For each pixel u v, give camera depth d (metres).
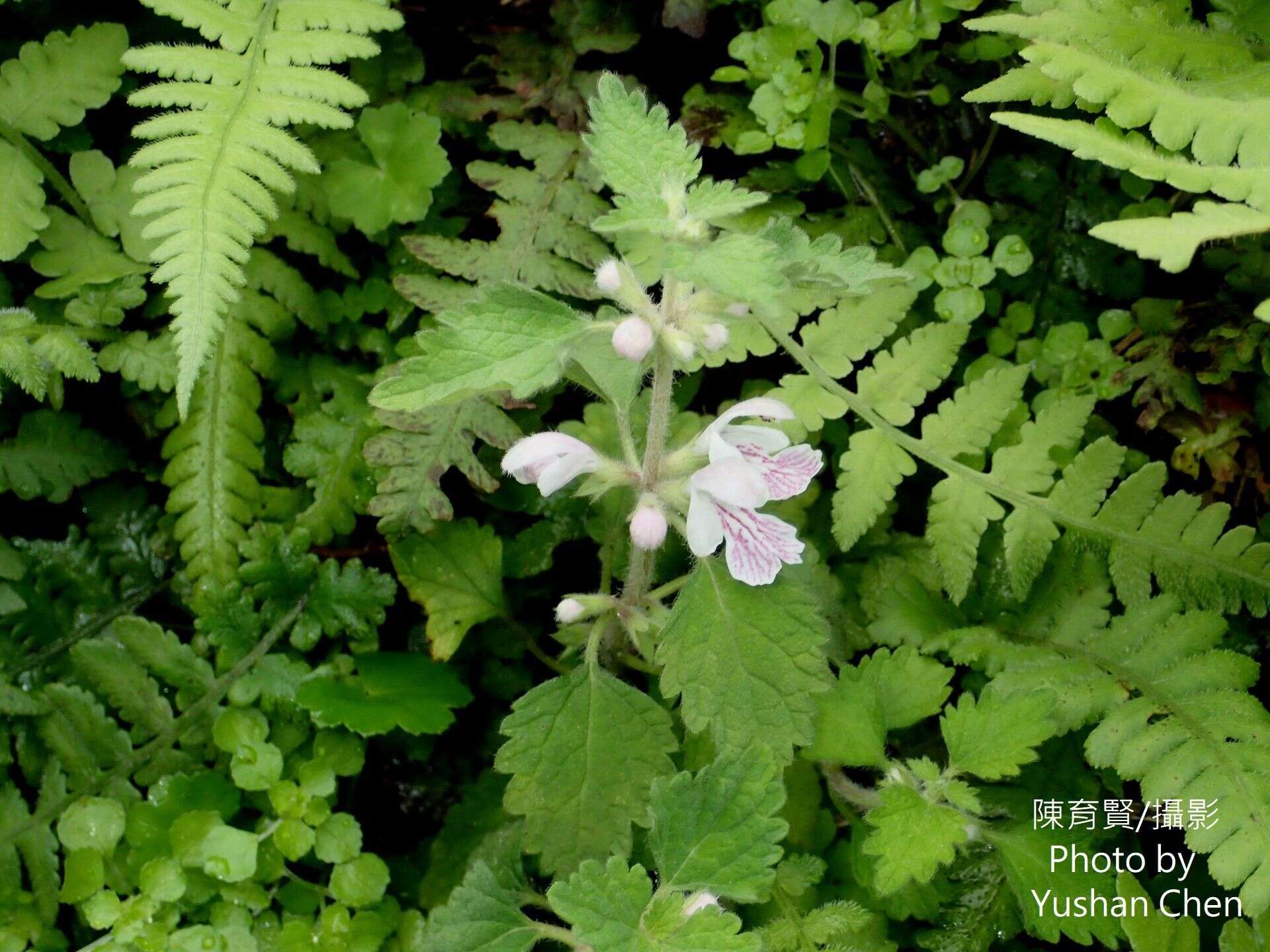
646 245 0.42
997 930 0.39
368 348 0.44
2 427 0.43
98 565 0.44
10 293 0.43
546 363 0.34
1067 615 0.40
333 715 0.40
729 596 0.37
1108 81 0.37
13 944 0.40
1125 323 0.42
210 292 0.37
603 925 0.34
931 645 0.40
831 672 0.39
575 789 0.38
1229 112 0.36
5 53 0.44
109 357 0.42
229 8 0.40
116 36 0.42
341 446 0.43
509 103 0.44
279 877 0.41
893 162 0.45
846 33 0.42
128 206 0.42
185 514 0.42
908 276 0.35
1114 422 0.43
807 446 0.37
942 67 0.44
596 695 0.38
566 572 0.45
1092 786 0.40
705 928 0.34
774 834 0.35
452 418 0.40
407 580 0.42
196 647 0.42
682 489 0.36
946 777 0.38
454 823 0.42
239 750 0.41
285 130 0.43
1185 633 0.39
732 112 0.44
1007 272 0.43
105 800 0.41
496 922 0.37
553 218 0.42
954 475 0.40
